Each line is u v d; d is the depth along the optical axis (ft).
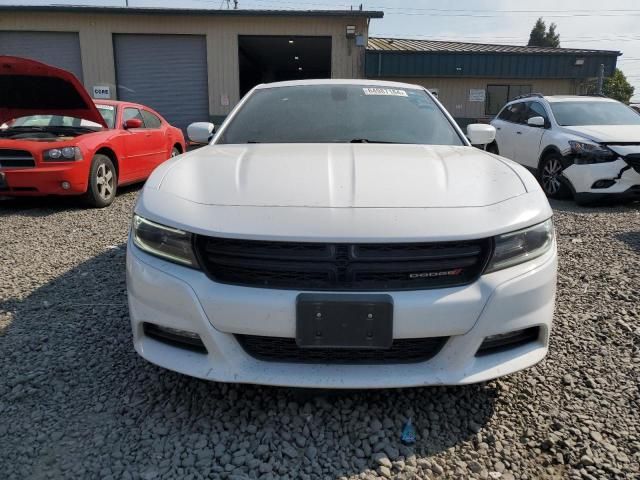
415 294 6.36
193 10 56.08
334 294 6.27
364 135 10.41
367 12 57.06
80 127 23.63
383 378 6.51
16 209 21.75
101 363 8.73
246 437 6.88
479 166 8.29
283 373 6.56
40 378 8.23
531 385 8.15
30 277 13.06
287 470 6.29
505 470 6.33
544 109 27.66
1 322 10.32
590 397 7.83
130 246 7.32
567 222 19.69
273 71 97.19
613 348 9.36
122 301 11.37
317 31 58.54
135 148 25.27
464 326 6.47
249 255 6.44
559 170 24.54
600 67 64.23
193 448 6.66
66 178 20.35
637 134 22.98
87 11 56.08
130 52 58.34
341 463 6.41
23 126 23.59
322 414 7.34
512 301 6.66
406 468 6.32
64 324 10.21
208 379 6.62
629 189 22.09
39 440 6.78
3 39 57.57
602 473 6.27
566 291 12.15
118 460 6.42
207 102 59.72
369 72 61.16
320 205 6.68
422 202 6.81
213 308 6.47
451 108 66.28
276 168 7.86
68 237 17.13
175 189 7.36
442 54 62.23
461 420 7.29
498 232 6.59
